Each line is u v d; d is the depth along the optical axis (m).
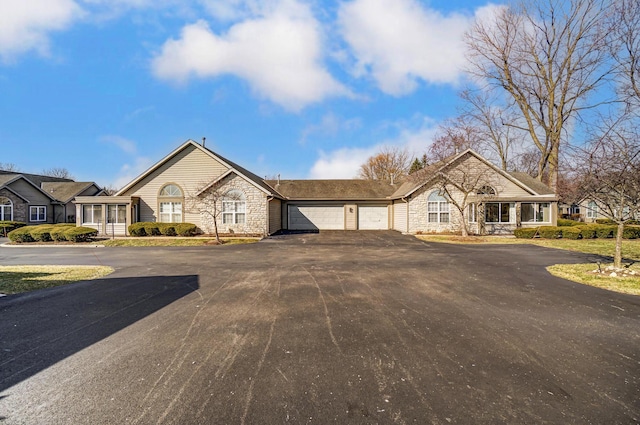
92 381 3.19
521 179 24.25
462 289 6.91
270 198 21.14
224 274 8.60
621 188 8.75
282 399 2.87
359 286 7.19
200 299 6.17
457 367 3.47
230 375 3.29
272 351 3.86
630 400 2.88
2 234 23.44
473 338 4.26
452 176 20.45
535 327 4.67
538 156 39.00
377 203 26.81
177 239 18.39
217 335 4.37
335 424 2.53
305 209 26.75
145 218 21.61
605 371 3.41
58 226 19.25
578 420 2.60
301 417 2.62
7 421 2.56
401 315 5.18
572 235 18.67
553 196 21.12
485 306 5.68
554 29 24.12
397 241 17.47
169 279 7.99
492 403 2.82
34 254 13.37
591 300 6.06
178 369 3.42
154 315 5.23
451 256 11.87
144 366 3.50
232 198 20.84
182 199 21.45
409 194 21.53
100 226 21.03
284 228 26.64
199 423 2.53
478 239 18.05
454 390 3.02
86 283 7.61
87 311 5.46
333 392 2.98
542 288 6.99
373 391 3.00
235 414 2.65
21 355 3.79
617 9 16.23
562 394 2.97
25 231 17.84
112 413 2.67
